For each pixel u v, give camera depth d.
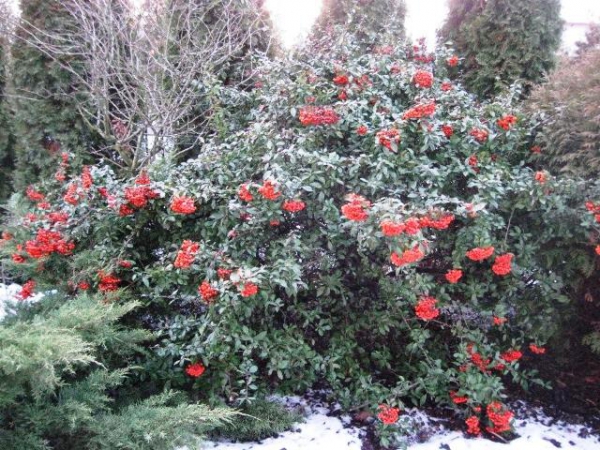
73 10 4.82
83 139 5.09
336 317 2.94
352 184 2.67
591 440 2.69
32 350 1.64
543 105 3.32
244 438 2.52
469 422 2.57
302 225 2.84
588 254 2.83
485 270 2.84
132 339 2.40
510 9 4.42
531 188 2.68
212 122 3.92
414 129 2.80
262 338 2.49
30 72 4.89
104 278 2.59
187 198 2.48
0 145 5.68
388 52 3.62
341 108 2.92
